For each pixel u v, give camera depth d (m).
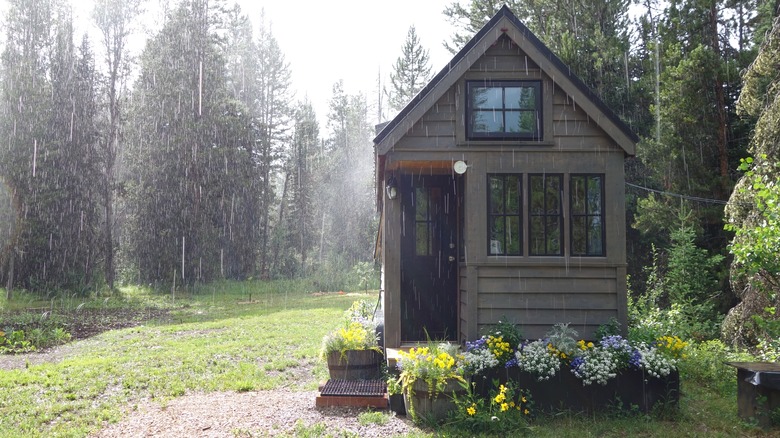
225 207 37.19
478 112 8.42
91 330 16.72
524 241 8.24
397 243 8.81
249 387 8.88
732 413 7.25
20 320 18.09
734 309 12.56
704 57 17.17
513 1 26.16
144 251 32.97
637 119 21.69
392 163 8.57
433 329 9.52
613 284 8.21
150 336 14.77
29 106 29.45
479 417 6.39
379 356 8.64
